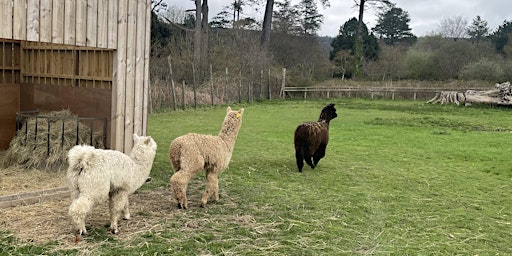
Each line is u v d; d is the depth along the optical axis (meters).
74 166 4.84
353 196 7.29
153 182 7.54
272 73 31.20
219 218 5.89
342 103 27.94
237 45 33.06
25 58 9.32
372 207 6.71
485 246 5.36
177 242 5.00
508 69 36.19
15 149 7.84
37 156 7.60
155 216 5.84
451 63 39.84
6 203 5.81
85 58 8.29
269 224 5.75
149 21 7.66
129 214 5.70
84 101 8.36
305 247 5.06
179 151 6.08
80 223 4.87
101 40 6.85
